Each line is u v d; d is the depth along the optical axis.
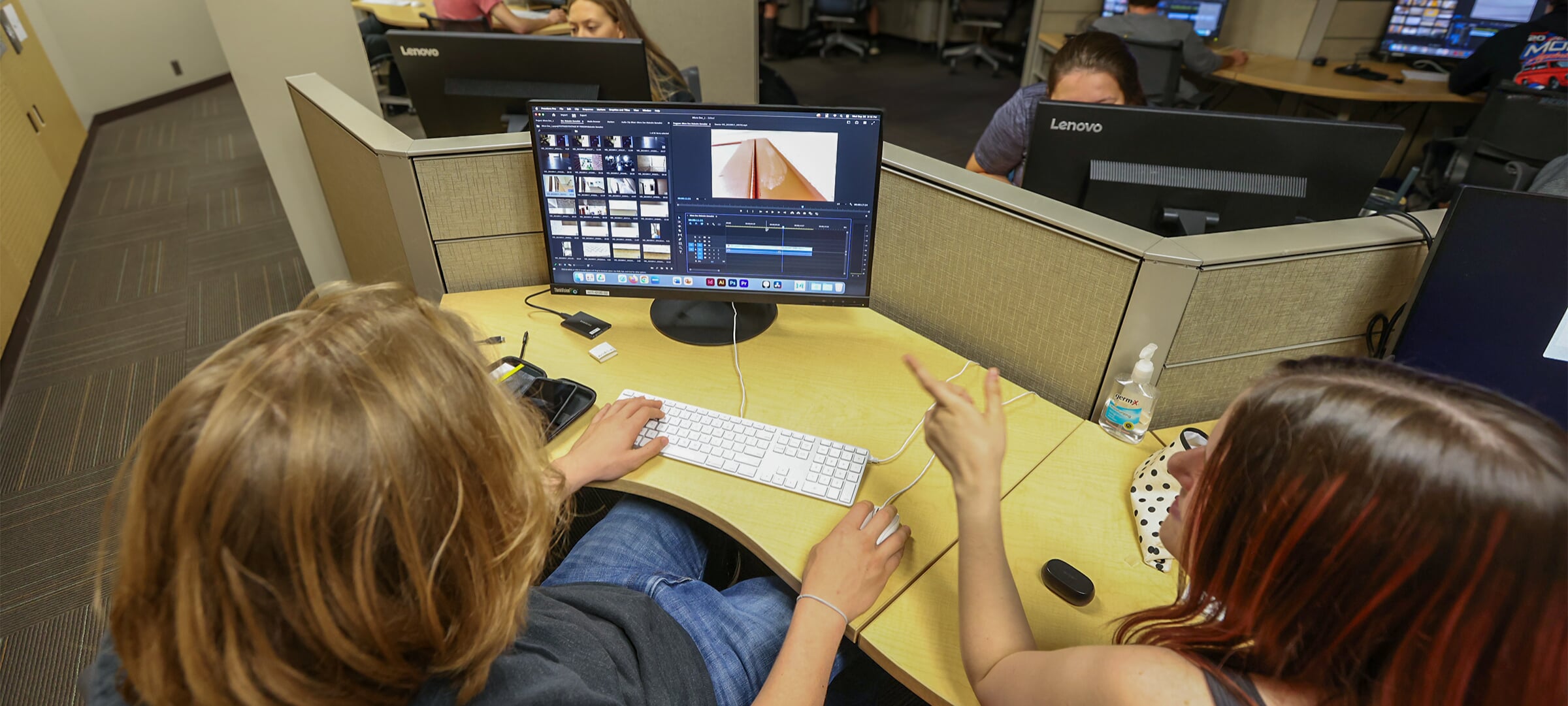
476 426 0.46
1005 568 0.76
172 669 0.40
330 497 0.38
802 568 0.91
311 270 2.58
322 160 1.89
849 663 1.12
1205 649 0.55
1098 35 1.79
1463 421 0.43
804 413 1.17
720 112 1.15
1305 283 1.03
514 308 1.43
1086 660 0.59
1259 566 0.50
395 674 0.43
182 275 2.99
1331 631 0.48
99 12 4.56
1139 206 1.30
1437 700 0.45
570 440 1.10
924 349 1.33
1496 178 2.65
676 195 1.23
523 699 0.52
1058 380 1.19
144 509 0.39
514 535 0.49
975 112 4.88
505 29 3.22
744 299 1.32
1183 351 1.07
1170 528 0.71
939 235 1.26
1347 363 0.51
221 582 0.38
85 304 2.80
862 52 5.92
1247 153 1.23
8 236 2.76
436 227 1.41
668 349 1.32
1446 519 0.42
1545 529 0.40
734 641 0.87
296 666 0.41
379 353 0.43
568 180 1.23
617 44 1.56
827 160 1.18
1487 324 0.92
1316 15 3.42
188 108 4.92
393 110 4.24
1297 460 0.47
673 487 1.03
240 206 3.57
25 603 1.65
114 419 2.21
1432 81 3.15
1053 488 1.04
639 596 0.79
